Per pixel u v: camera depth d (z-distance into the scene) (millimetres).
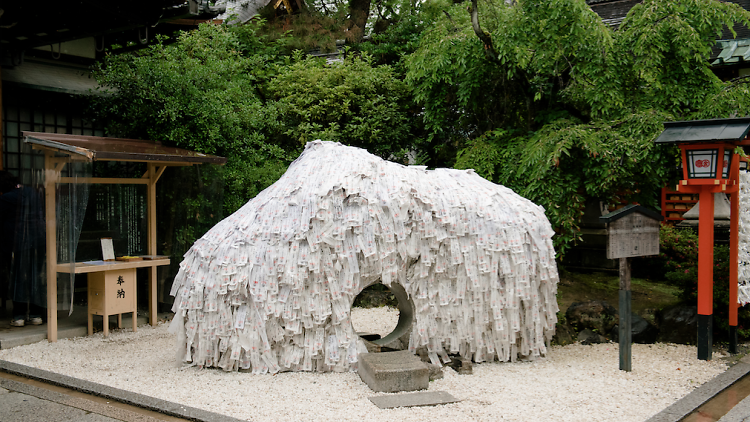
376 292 7969
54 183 6000
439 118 8273
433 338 5051
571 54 7199
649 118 6605
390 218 4879
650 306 6945
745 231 6055
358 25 11391
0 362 5078
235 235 4809
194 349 4879
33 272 6297
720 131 5289
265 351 4727
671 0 6930
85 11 7113
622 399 4293
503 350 5195
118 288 6406
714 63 9406
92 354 5523
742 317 6238
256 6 12078
